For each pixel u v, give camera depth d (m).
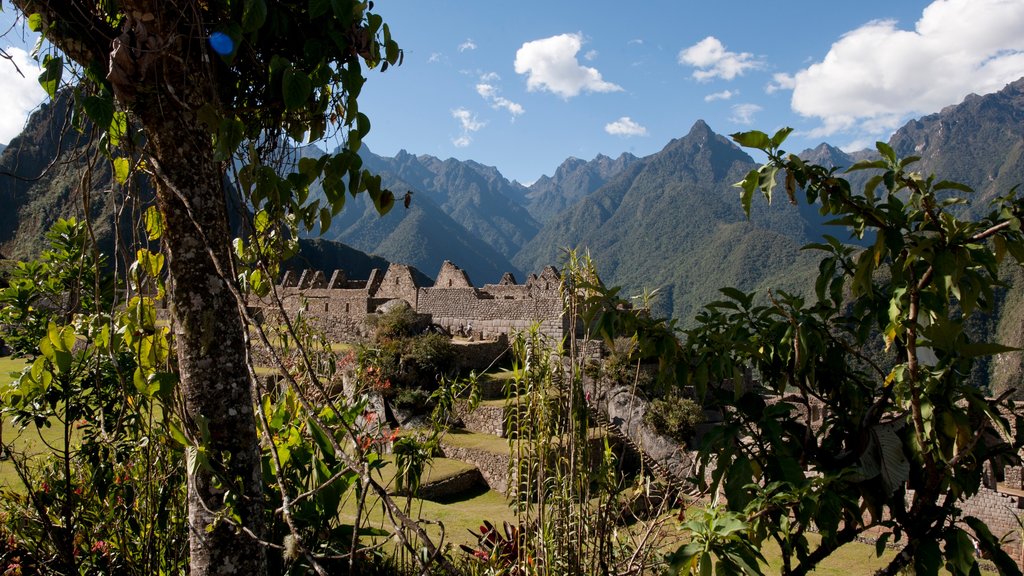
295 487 3.67
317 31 2.68
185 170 2.46
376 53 2.92
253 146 2.43
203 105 2.35
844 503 2.35
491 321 25.83
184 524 3.25
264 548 2.56
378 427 4.46
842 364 2.66
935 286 2.21
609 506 3.09
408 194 2.75
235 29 2.42
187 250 2.47
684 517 3.26
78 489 3.49
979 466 2.41
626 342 16.81
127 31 2.36
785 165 2.23
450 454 16.70
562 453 3.24
